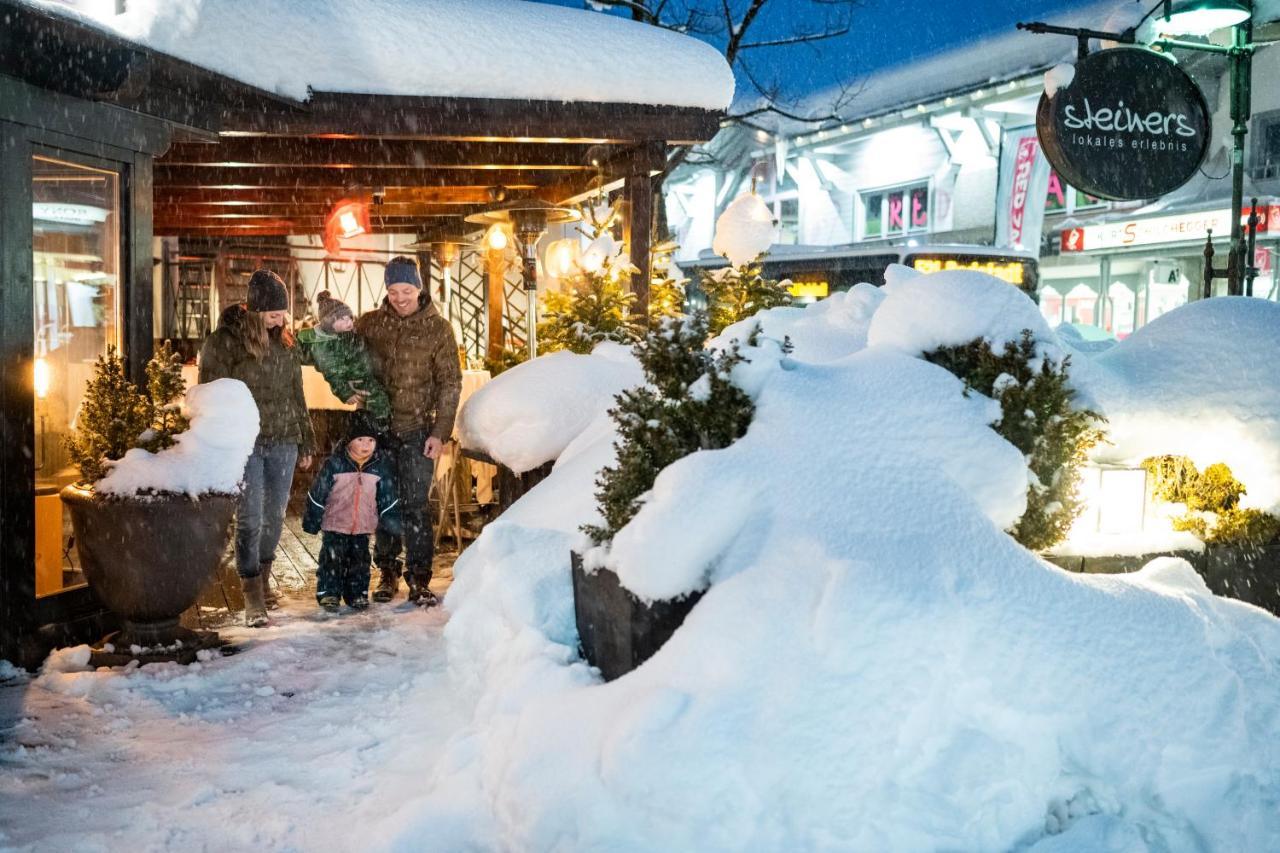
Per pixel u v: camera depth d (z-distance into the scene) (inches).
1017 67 935.0
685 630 128.3
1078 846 114.3
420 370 268.8
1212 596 147.3
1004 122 977.5
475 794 132.8
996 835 114.0
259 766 162.2
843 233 1170.6
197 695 197.8
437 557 335.9
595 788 117.1
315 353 261.0
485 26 298.7
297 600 282.7
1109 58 396.2
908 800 112.7
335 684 203.6
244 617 258.8
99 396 217.3
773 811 111.6
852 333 215.0
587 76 306.2
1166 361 199.2
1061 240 938.1
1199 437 191.5
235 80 246.8
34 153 217.0
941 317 168.9
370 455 264.8
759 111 764.6
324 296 265.4
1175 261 865.5
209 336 253.0
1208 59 826.8
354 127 285.9
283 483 258.1
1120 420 188.4
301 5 272.2
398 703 190.1
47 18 184.1
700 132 322.7
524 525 202.2
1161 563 150.9
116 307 242.7
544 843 117.3
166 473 214.5
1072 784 120.3
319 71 277.7
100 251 238.5
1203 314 203.6
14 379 212.8
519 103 301.9
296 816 144.3
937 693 117.3
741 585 128.0
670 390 158.7
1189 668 125.4
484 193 464.1
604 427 237.6
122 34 203.3
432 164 351.3
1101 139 396.8
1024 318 169.8
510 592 171.9
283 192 455.5
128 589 217.0
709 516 137.0
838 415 148.0
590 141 322.3
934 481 139.0
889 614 118.3
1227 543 185.9
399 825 130.8
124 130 238.1
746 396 155.1
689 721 115.0
